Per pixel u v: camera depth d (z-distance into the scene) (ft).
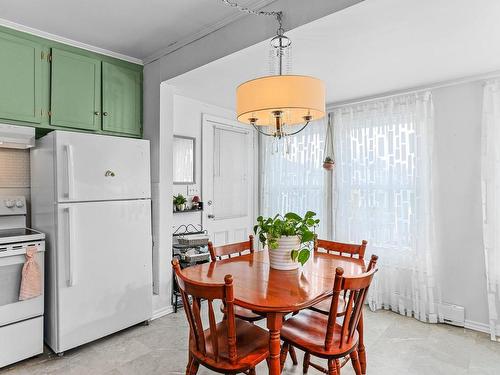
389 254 10.68
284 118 6.56
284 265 6.57
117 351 7.83
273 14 6.63
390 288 10.68
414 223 10.16
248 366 4.87
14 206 8.54
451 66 8.64
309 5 6.16
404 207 10.41
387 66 8.70
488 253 8.91
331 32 6.70
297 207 13.20
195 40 8.49
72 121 8.69
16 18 7.51
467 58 8.15
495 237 8.82
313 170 12.71
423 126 10.05
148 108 10.09
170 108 10.10
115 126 9.57
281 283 5.76
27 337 7.27
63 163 7.51
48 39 8.32
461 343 8.40
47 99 8.29
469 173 9.41
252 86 5.34
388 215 10.69
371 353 7.87
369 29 6.60
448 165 9.78
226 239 13.43
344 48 7.53
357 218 11.35
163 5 6.97
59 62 8.48
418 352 7.93
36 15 7.38
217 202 13.04
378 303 10.76
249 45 7.18
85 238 7.84
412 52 7.81
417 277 10.05
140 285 9.02
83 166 7.83
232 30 7.55
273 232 6.57
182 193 11.68
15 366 7.16
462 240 9.53
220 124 13.21
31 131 8.09
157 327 9.12
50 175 7.68
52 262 7.64
